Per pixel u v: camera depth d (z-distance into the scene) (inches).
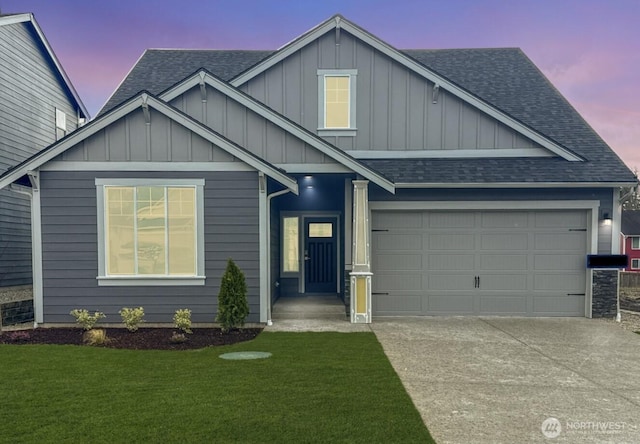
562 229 366.0
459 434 144.4
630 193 366.0
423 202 363.9
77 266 310.3
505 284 367.6
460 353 247.1
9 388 181.9
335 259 466.0
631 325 332.8
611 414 163.6
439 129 392.2
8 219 466.0
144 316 312.2
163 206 313.1
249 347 253.9
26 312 348.5
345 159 327.6
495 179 352.2
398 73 393.4
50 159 305.4
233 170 313.0
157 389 180.4
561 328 319.6
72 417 152.8
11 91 474.0
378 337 283.7
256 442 135.0
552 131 414.0
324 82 395.5
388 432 143.0
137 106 305.1
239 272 297.9
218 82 343.9
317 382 190.4
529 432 147.3
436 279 368.8
